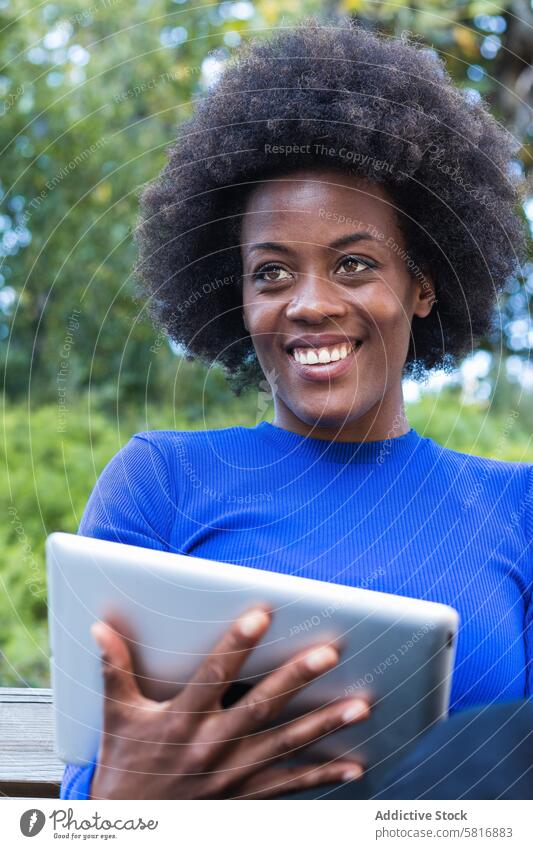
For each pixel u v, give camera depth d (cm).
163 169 161
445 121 142
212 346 170
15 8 439
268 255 130
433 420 401
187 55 432
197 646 102
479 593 130
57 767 136
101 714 107
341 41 145
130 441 145
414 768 99
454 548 133
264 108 134
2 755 138
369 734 103
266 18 401
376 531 133
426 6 421
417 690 102
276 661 102
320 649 100
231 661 100
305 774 105
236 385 178
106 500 138
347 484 137
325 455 139
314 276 128
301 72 139
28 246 416
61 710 109
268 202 130
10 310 408
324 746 104
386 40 152
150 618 103
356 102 133
